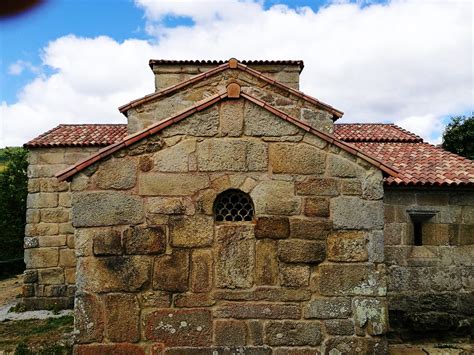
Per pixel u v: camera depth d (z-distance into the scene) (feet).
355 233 20.03
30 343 28.94
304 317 19.48
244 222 20.12
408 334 30.07
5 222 67.41
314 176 20.22
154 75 39.19
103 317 19.12
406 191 31.09
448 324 29.55
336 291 19.67
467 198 31.30
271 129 20.26
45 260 39.83
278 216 19.94
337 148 20.31
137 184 19.84
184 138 20.15
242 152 20.15
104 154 19.72
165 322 19.21
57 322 34.37
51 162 40.78
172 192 19.88
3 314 37.63
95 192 19.71
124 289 19.27
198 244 19.65
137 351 18.99
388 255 30.71
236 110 20.31
